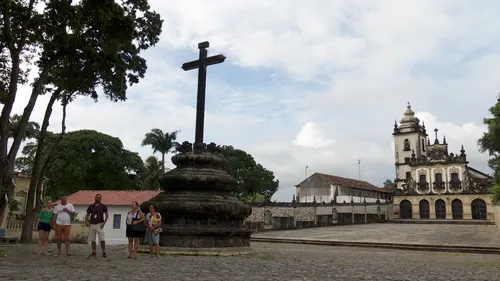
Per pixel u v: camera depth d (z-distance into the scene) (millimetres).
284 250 17422
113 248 15094
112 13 15977
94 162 46594
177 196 13203
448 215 61000
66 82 17969
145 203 13531
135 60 20469
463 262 13148
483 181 62094
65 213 11711
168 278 7383
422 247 21391
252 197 64500
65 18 15172
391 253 17891
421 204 63469
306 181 73250
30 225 20109
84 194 32000
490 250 19500
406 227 42312
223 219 13062
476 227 41906
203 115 14453
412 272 9320
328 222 44031
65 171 45438
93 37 17234
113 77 19609
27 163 46656
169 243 12555
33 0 14586
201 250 12289
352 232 33781
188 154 13938
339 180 73500
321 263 11000
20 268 8477
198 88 14578
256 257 12336
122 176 48125
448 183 62281
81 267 8805
